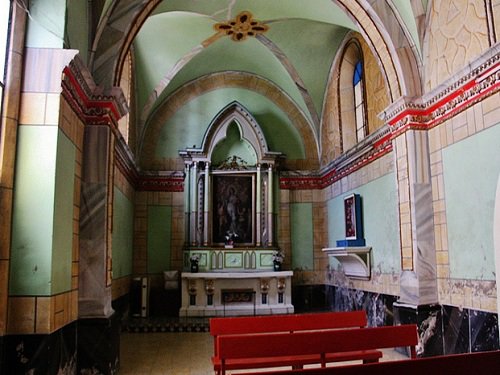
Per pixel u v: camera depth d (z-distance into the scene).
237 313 9.16
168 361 5.86
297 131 10.75
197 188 9.95
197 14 7.71
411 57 6.12
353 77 9.30
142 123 9.89
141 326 8.00
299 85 10.03
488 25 4.94
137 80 9.39
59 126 4.14
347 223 8.67
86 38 5.20
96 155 5.22
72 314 4.69
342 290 9.20
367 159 7.95
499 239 4.33
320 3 7.10
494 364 2.56
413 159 5.94
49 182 3.99
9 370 3.74
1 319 3.71
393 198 6.96
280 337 3.60
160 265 9.98
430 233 5.83
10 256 3.85
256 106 10.76
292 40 9.04
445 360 2.48
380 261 7.43
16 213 3.91
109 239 5.34
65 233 4.43
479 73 4.94
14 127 3.97
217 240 9.98
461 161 5.32
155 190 10.20
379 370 2.36
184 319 8.76
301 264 10.32
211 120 10.52
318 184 10.59
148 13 5.74
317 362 4.27
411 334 3.87
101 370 4.88
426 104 5.97
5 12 3.99
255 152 10.17
